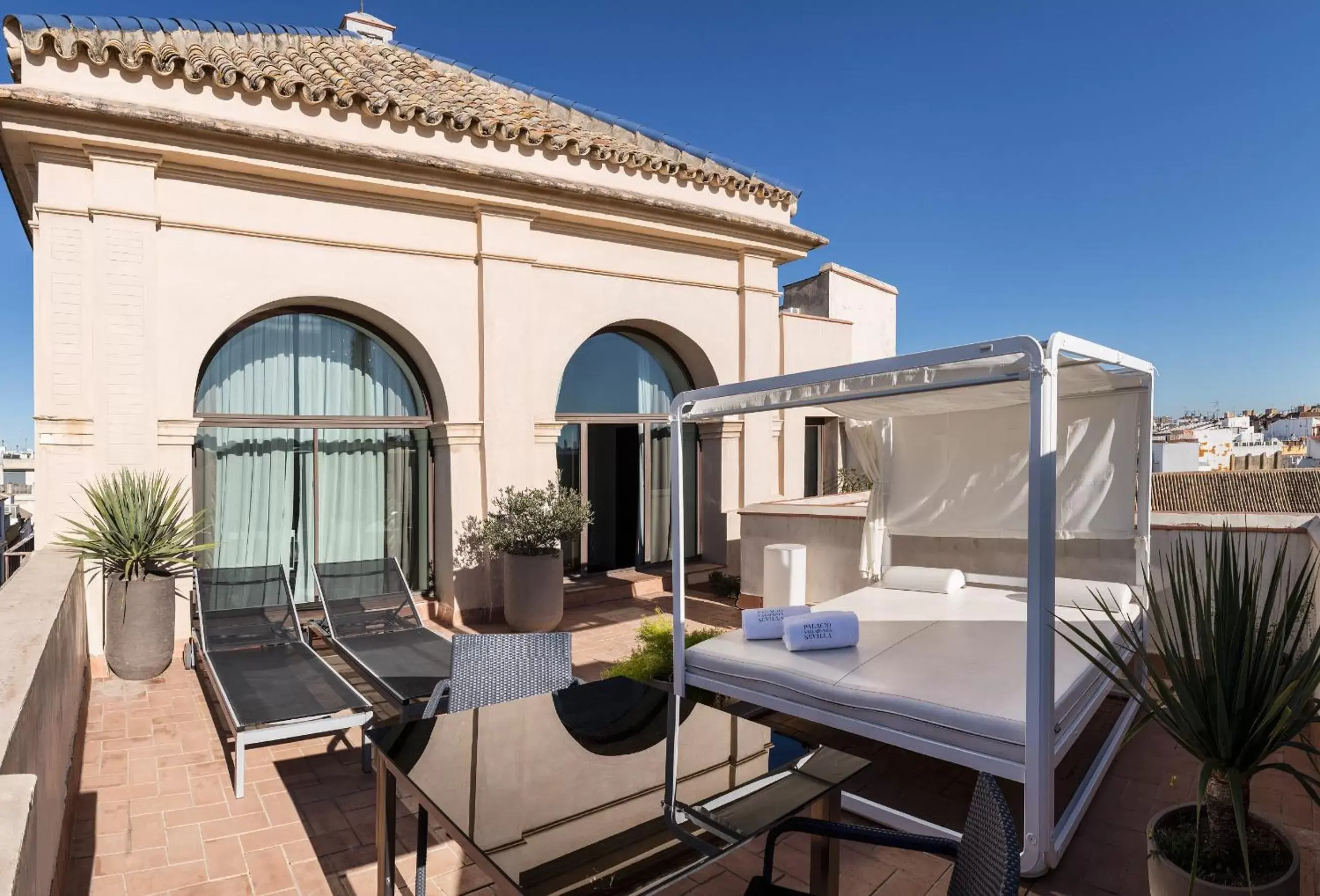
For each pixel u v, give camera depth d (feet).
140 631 20.97
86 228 21.57
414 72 33.68
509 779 9.45
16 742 7.38
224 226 23.71
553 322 30.19
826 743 17.24
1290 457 152.56
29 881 6.28
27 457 153.07
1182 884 9.03
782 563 25.96
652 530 36.70
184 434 23.07
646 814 8.49
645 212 31.53
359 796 14.61
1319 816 13.15
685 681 16.46
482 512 28.53
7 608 13.43
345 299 25.81
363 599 24.44
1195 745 9.50
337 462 28.22
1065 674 13.87
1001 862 5.26
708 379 35.73
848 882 11.64
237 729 14.39
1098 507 19.66
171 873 11.89
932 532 23.11
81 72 21.35
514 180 27.63
